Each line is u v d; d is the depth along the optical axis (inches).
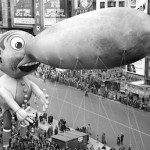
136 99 1814.7
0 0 3868.1
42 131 1353.3
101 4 2551.7
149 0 2042.3
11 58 952.9
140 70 1995.6
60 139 1155.9
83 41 720.3
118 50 687.7
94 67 765.3
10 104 981.8
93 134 1369.3
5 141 1086.4
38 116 1576.0
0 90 995.3
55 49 783.7
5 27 3846.0
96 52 711.1
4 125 1068.5
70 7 3228.3
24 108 1035.3
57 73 2348.7
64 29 767.1
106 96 1899.6
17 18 3624.5
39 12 3344.0
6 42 960.9
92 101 1843.0
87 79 2128.4
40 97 1037.8
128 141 1294.3
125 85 1929.1
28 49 918.4
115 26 677.9
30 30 3688.5
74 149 1147.9
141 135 1349.7
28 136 1236.5
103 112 1649.9
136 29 667.4
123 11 691.4
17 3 3597.4
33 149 1093.8
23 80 1028.5
